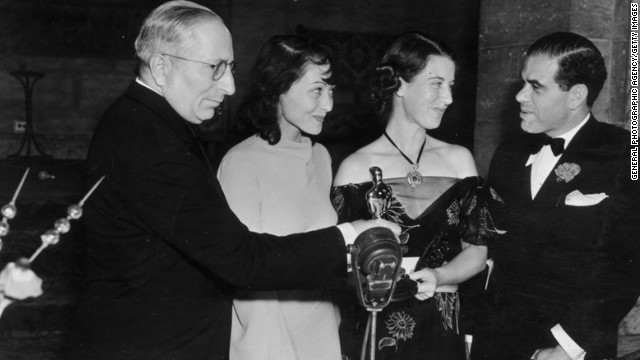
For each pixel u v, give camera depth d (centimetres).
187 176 198
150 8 1151
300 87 254
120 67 1153
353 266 199
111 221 203
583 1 363
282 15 1116
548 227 263
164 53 203
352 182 275
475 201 279
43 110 1124
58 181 811
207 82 205
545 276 265
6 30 1095
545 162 271
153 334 203
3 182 781
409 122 277
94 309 205
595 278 257
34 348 459
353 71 1156
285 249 205
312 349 255
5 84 1105
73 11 1121
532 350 269
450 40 1141
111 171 201
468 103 1064
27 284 168
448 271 265
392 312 264
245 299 247
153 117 204
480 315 287
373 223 218
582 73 253
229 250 199
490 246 279
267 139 262
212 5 1083
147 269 203
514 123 413
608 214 254
